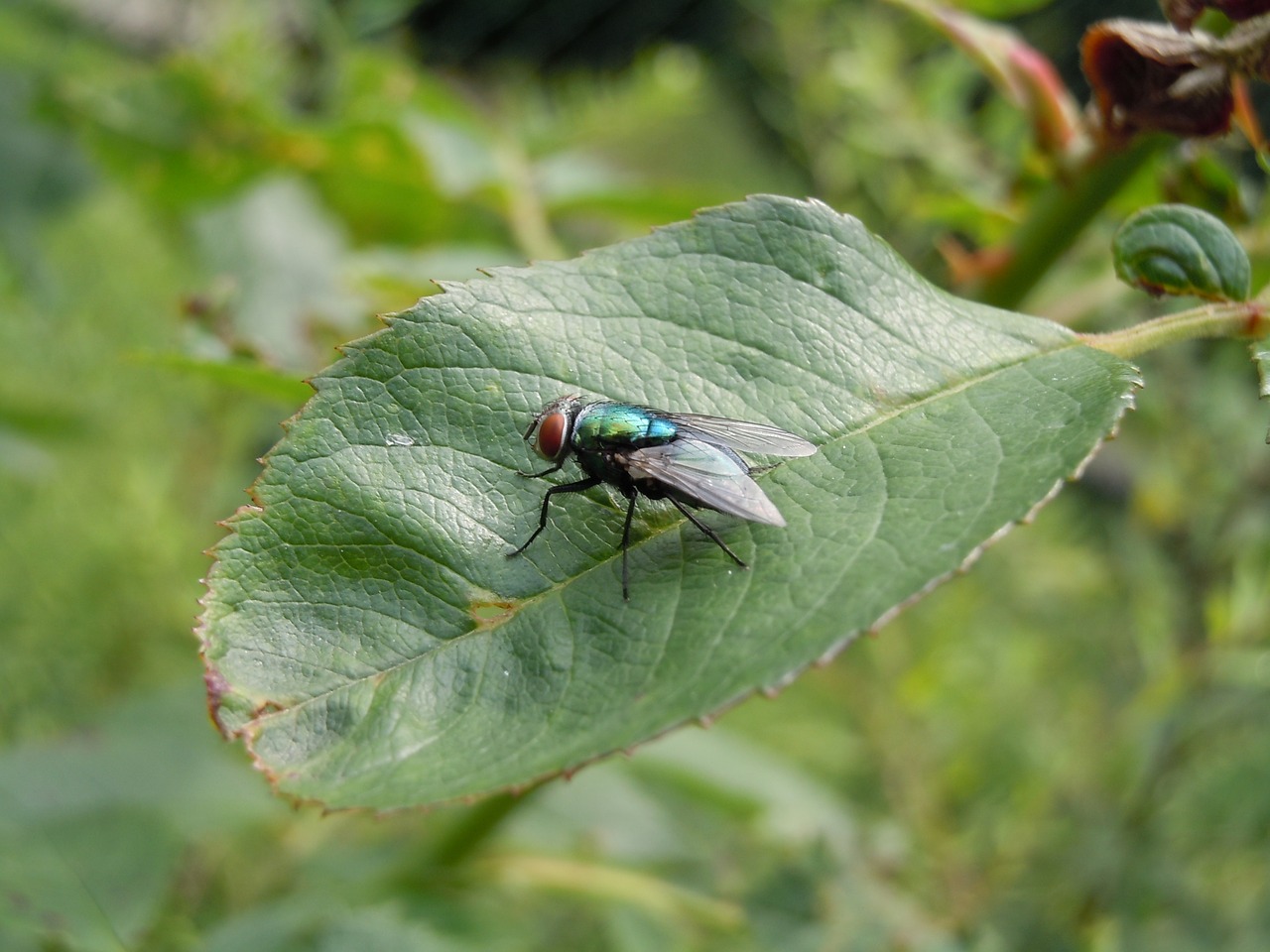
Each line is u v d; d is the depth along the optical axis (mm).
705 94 248
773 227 108
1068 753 173
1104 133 122
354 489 103
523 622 101
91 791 140
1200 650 155
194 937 136
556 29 315
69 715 170
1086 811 160
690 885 152
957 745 175
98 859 135
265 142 173
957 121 185
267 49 198
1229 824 156
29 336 202
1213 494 162
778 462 104
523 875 143
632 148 251
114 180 190
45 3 211
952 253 131
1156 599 169
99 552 176
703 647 97
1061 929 150
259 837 154
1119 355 105
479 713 98
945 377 105
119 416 205
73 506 186
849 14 208
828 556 99
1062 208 126
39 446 173
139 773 143
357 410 104
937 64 185
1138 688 180
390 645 100
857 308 107
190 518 205
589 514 105
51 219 188
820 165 208
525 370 106
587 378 106
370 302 174
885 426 104
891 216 191
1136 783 160
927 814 164
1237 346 166
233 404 208
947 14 126
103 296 212
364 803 94
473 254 178
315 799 95
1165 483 166
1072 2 203
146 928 134
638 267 108
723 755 176
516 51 302
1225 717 152
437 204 179
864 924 142
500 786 94
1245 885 164
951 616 182
